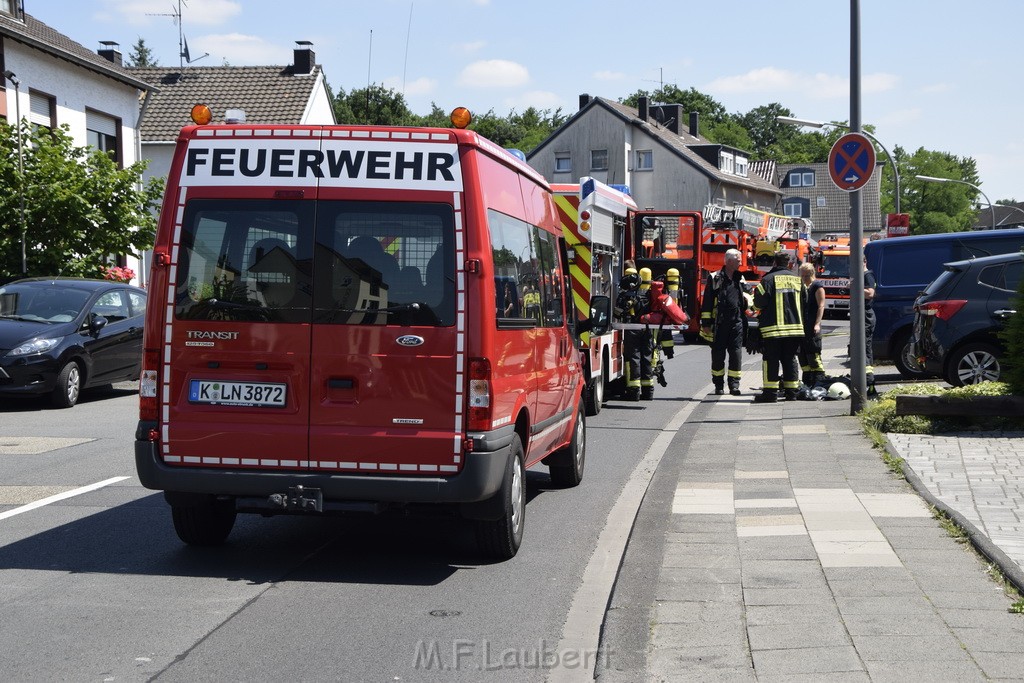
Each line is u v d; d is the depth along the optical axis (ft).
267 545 24.14
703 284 95.09
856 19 41.39
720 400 51.49
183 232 21.44
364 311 20.95
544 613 19.08
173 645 17.10
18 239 67.97
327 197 21.17
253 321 21.15
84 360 51.01
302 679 15.64
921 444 33.94
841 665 15.10
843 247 153.28
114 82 103.19
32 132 70.79
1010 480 27.86
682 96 368.48
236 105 136.46
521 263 24.36
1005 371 36.83
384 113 154.40
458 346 20.81
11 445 38.19
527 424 24.21
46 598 19.71
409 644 17.29
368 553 23.52
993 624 16.65
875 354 57.67
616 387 54.90
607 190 46.52
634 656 15.92
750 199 252.62
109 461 34.83
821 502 26.17
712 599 18.57
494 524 22.35
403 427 20.85
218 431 21.16
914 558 20.66
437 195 21.07
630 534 23.61
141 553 23.13
